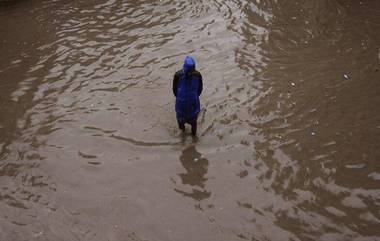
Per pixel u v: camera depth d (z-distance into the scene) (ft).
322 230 18.25
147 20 36.24
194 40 33.09
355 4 38.96
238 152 22.54
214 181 20.89
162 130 24.16
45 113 25.48
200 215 19.13
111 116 25.27
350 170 21.18
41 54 31.50
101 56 31.19
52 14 37.42
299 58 30.71
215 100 26.45
